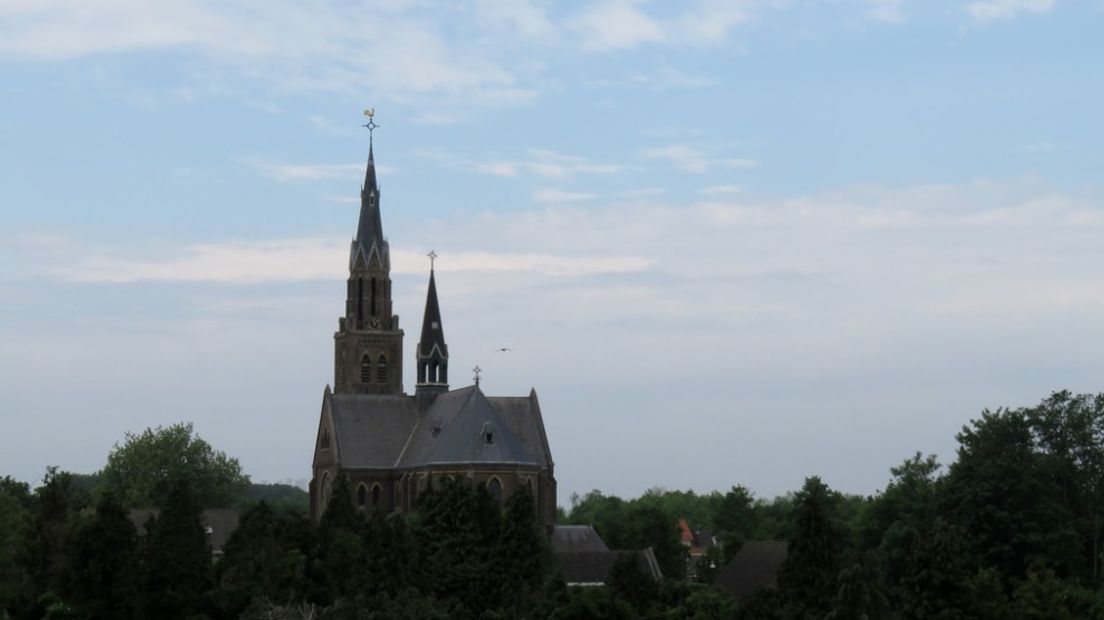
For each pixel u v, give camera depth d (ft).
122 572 479.41
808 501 431.02
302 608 460.55
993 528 548.72
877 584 444.14
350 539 503.20
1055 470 587.68
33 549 500.74
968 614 419.33
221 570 497.87
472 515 523.29
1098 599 490.08
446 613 464.24
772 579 564.30
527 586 501.56
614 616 458.50
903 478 637.30
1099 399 613.11
